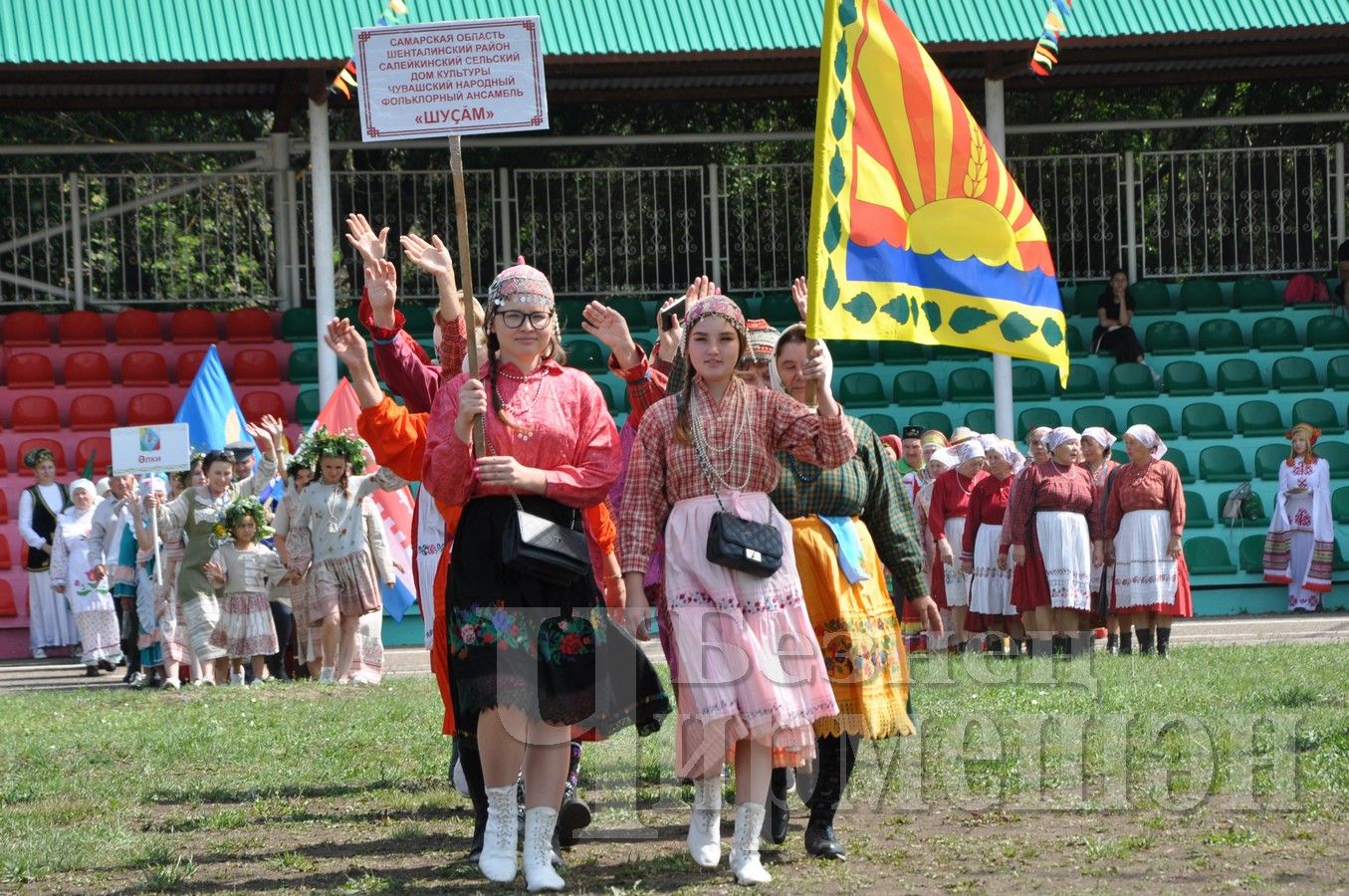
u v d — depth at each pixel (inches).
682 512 433.1
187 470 1043.3
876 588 462.9
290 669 1077.1
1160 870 407.5
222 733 729.6
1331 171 1804.9
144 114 1966.0
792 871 429.7
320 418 1160.8
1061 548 1028.5
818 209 482.3
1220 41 1448.1
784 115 1920.5
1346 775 517.7
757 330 497.4
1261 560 1432.1
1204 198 1731.1
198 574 1002.1
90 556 1143.0
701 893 406.6
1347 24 1396.4
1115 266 1804.9
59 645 1337.4
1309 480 1409.9
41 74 1551.4
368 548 1008.2
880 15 503.8
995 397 1461.6
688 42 1368.1
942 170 506.3
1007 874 412.5
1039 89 1765.5
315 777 613.9
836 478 458.6
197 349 1599.4
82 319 1589.6
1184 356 1646.2
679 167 1697.8
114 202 1847.9
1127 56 1636.3
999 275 511.8
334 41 1346.0
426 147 1775.3
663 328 553.9
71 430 1494.8
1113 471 1060.5
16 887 435.2
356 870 449.1
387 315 501.0
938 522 1086.4
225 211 1764.3
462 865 451.2
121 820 538.0
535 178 1791.3
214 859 470.9
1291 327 1647.4
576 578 424.2
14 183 1679.4
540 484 425.7
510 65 454.9
